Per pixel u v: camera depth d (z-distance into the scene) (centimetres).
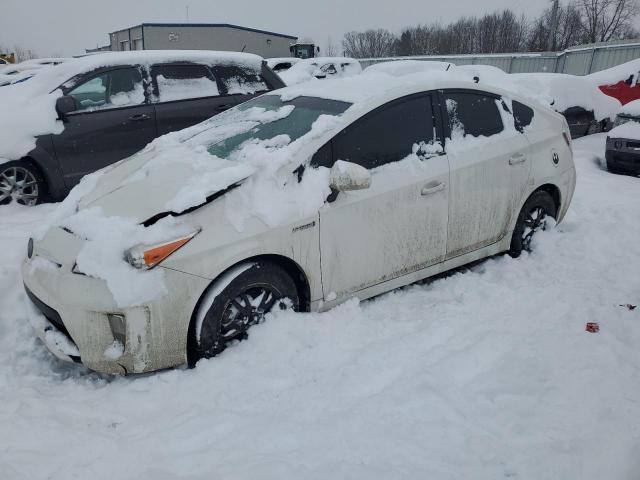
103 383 281
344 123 325
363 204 325
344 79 401
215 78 661
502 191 400
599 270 408
